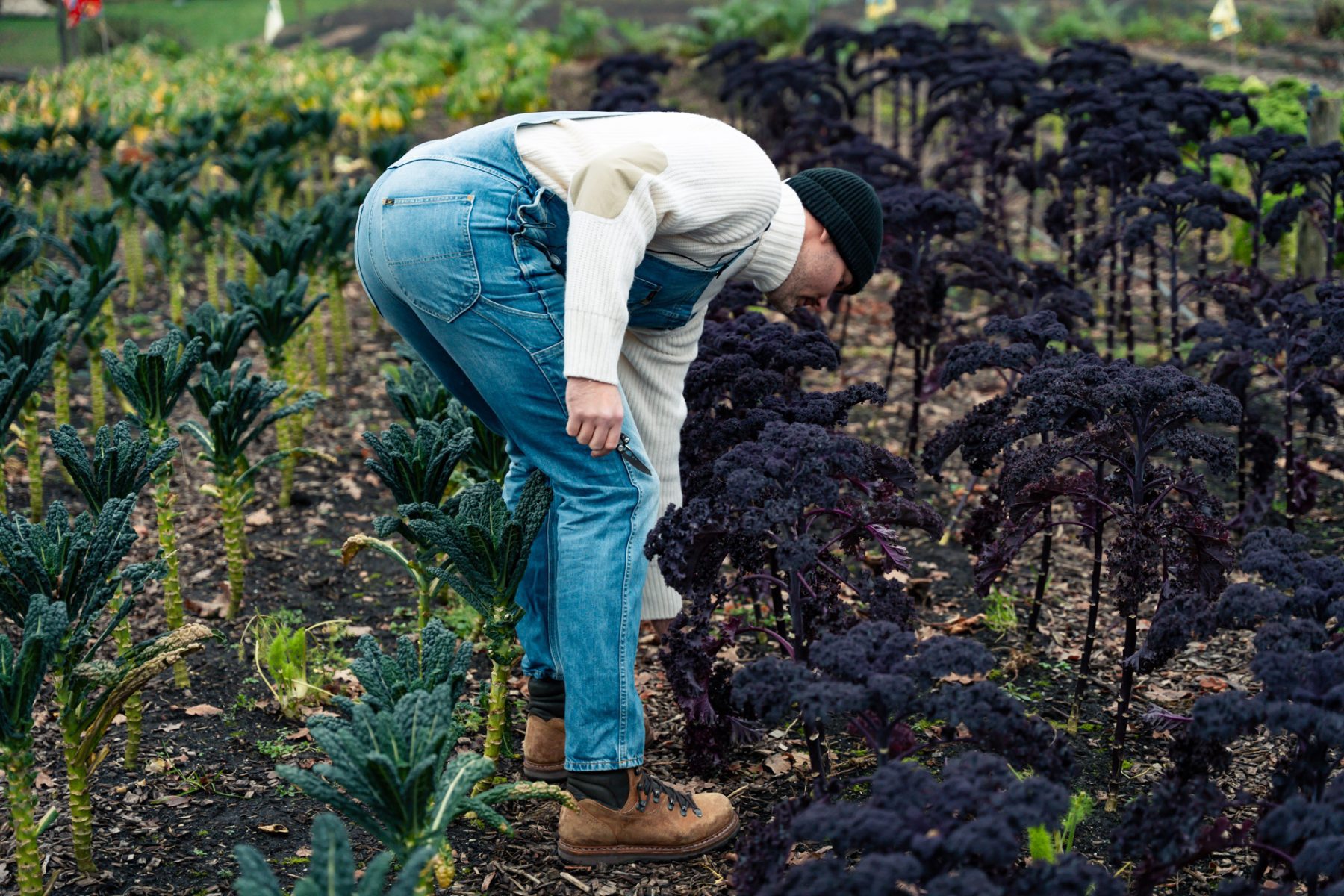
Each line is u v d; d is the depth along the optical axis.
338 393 5.55
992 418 3.04
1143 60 13.11
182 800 2.74
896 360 6.00
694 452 2.90
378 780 1.84
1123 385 2.60
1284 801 1.85
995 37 15.99
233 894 2.40
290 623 3.63
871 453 2.71
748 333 3.42
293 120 8.25
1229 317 4.39
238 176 6.46
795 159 8.17
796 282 2.62
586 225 2.19
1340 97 5.46
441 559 3.22
